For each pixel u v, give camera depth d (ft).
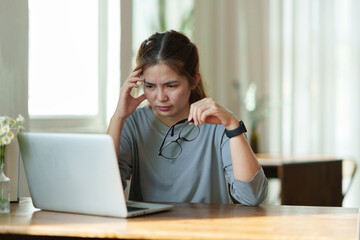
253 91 19.24
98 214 5.66
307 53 19.76
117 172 5.45
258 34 19.71
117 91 11.89
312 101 19.79
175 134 7.14
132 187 7.38
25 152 6.06
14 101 8.03
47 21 11.07
